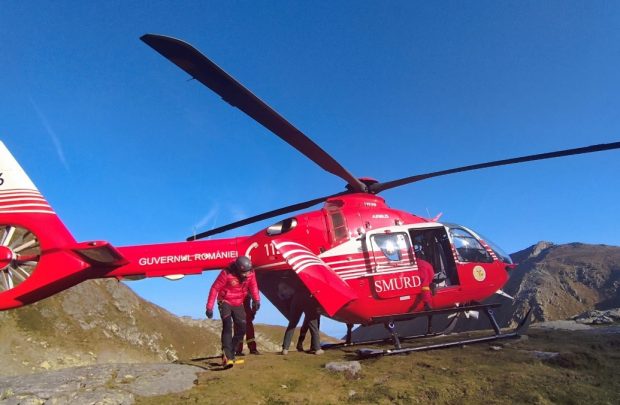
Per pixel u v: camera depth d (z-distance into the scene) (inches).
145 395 229.6
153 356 2095.2
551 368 242.5
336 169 345.1
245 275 295.1
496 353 286.0
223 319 290.4
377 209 377.4
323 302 315.3
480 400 198.7
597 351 278.4
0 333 1688.0
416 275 356.8
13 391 227.1
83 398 215.2
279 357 320.8
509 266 401.7
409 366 267.6
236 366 286.2
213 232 407.5
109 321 2128.4
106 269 357.4
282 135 292.7
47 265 346.3
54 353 1731.1
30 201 354.0
